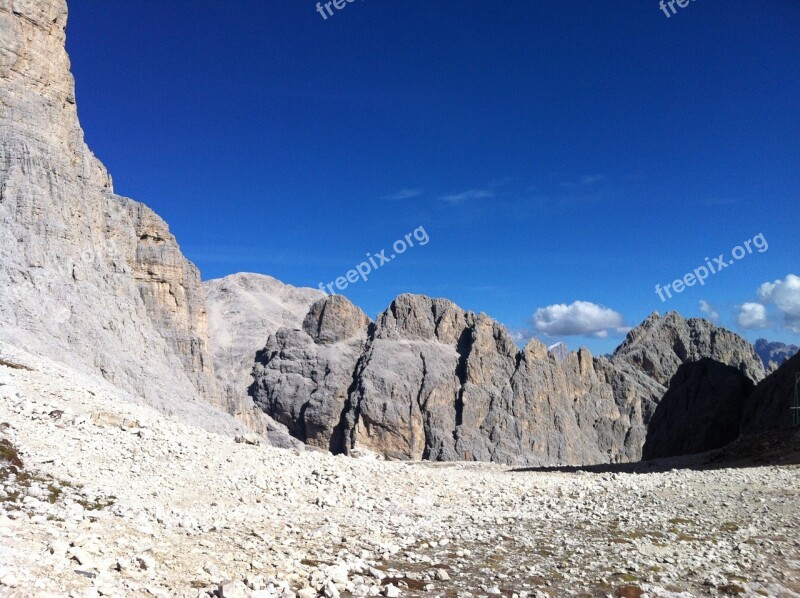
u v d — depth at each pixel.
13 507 14.10
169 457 23.00
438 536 17.36
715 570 14.84
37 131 63.12
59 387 26.80
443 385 176.12
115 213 82.31
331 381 179.00
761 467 41.03
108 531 13.24
